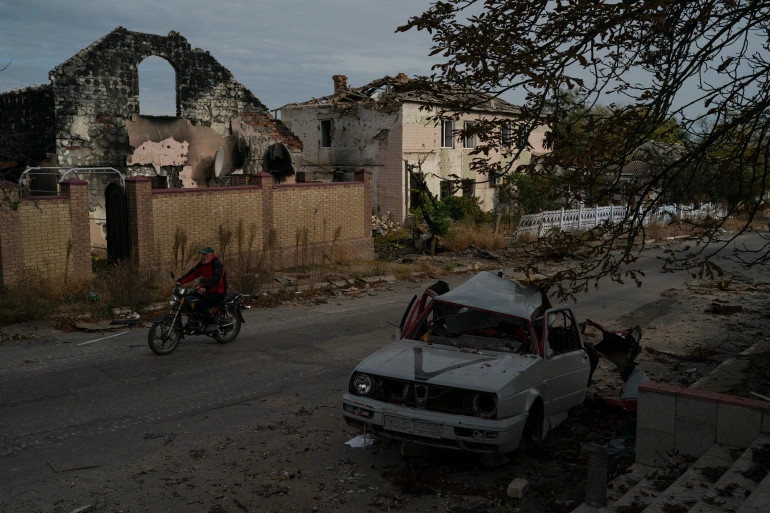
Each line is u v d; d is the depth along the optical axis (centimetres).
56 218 1491
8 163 1756
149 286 1511
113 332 1230
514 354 702
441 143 3194
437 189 3195
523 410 638
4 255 1391
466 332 775
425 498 589
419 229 2616
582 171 586
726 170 607
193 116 2372
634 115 600
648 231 2970
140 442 707
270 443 713
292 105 3456
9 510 546
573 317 810
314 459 671
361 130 3194
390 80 3112
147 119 2242
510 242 2677
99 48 2112
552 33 598
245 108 2523
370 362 672
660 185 617
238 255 1691
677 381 975
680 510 507
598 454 538
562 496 595
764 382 849
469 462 670
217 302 1130
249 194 1886
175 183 2341
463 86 616
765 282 1934
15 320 1268
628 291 1781
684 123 603
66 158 2069
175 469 640
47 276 1473
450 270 2073
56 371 970
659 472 612
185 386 912
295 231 2033
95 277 1534
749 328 1344
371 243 2286
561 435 749
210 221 1797
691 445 639
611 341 857
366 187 2242
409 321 794
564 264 2214
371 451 695
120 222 1661
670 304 1605
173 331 1090
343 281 1805
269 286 1695
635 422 769
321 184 2094
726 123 587
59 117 2045
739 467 560
